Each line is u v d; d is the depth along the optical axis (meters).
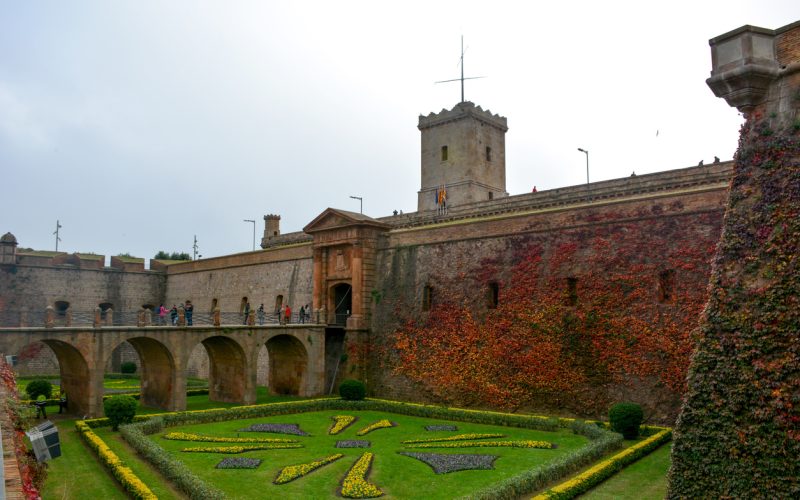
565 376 31.73
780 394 13.72
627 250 30.64
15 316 54.25
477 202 46.38
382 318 42.25
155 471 21.05
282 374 43.66
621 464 21.27
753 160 15.64
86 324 35.12
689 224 28.80
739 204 15.62
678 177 34.00
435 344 38.50
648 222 30.20
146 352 37.00
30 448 22.58
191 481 18.36
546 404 32.34
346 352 42.50
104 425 29.47
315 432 29.00
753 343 14.39
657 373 28.58
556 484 19.36
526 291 34.22
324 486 19.56
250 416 33.38
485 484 19.56
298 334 40.97
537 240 34.41
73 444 25.88
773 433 13.68
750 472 13.90
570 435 27.56
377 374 41.69
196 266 61.31
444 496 18.38
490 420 30.98
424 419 32.91
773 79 15.56
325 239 45.78
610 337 30.41
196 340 35.53
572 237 32.91
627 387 29.48
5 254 54.69
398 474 20.88
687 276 28.36
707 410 14.86
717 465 14.45
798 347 13.66
